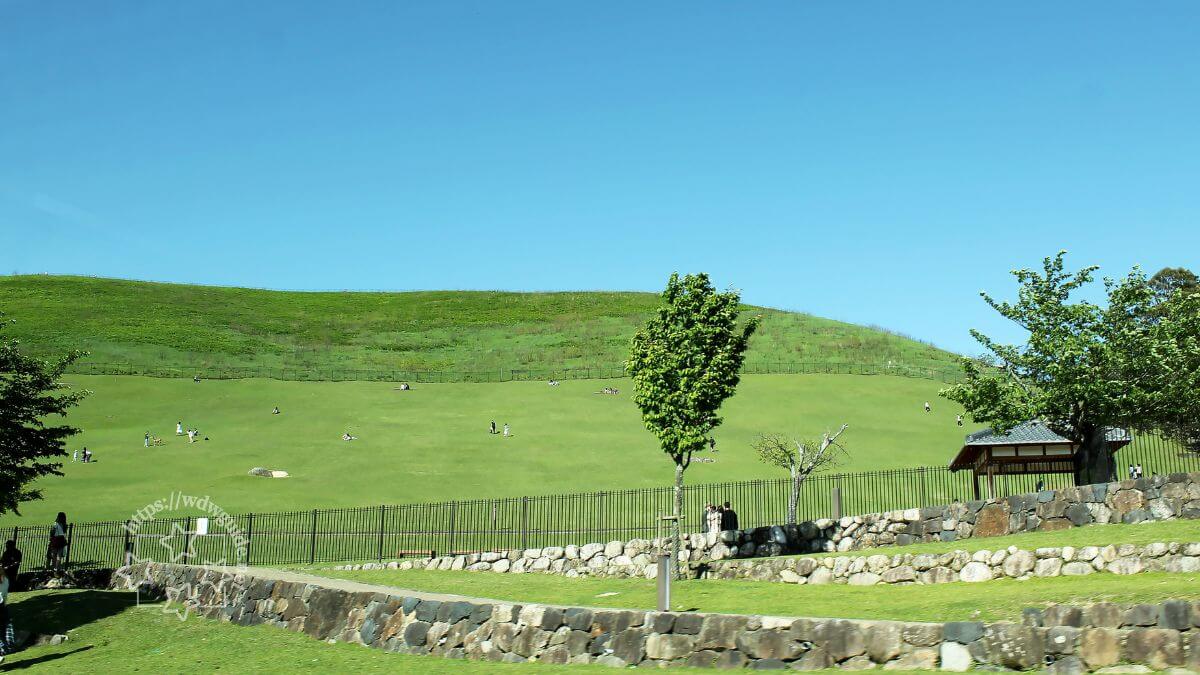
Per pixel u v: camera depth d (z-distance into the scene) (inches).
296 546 1482.5
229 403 3065.9
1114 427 1208.8
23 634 856.3
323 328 5054.1
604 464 2213.3
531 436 2578.7
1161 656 463.8
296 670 683.4
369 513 1708.9
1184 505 876.6
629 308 5442.9
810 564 909.8
